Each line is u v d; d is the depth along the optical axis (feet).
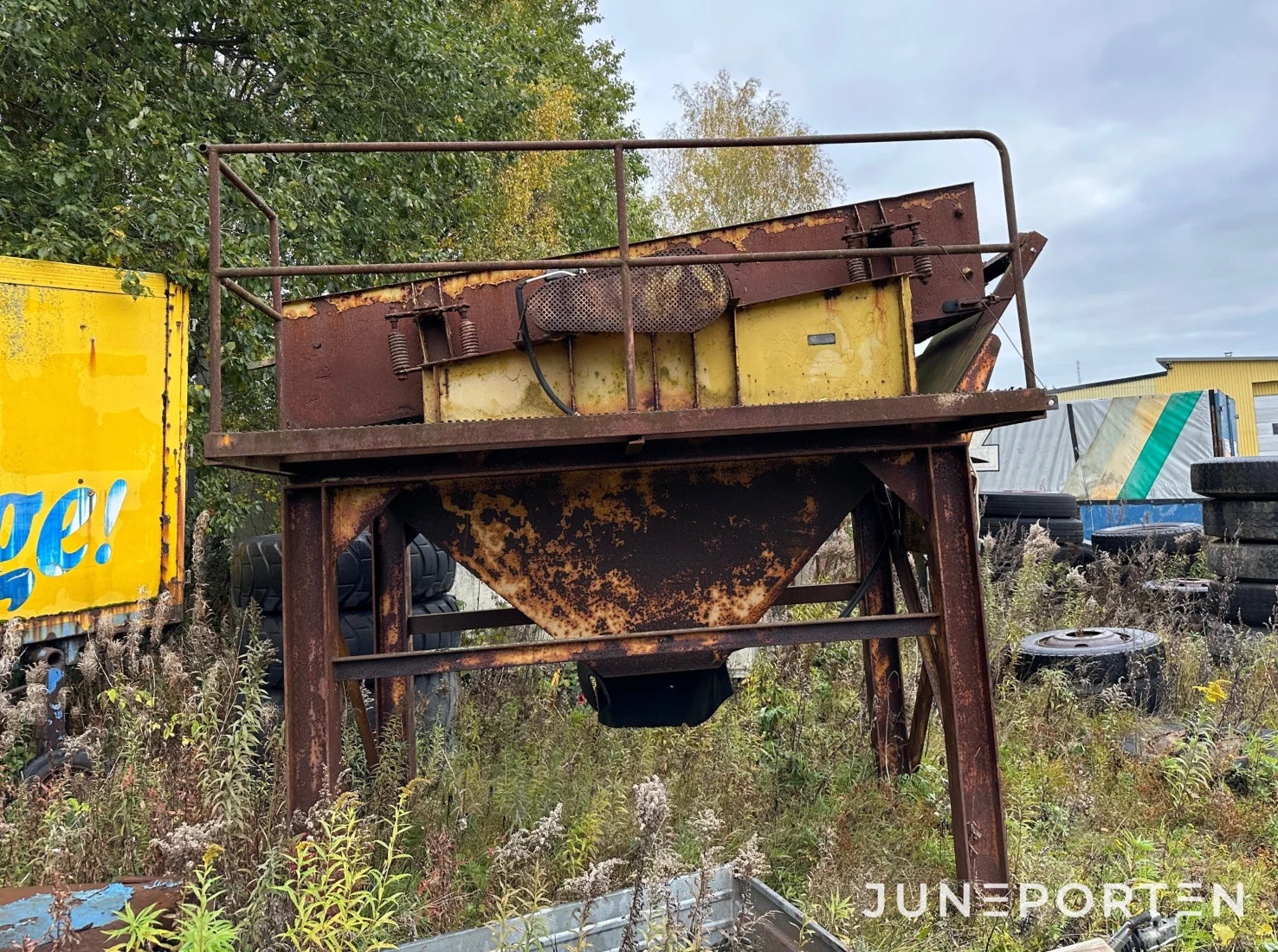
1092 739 16.70
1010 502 38.42
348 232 32.86
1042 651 19.62
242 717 12.10
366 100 34.30
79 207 23.27
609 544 11.87
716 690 13.74
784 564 12.15
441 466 11.22
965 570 11.55
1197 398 49.26
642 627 11.92
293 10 31.71
